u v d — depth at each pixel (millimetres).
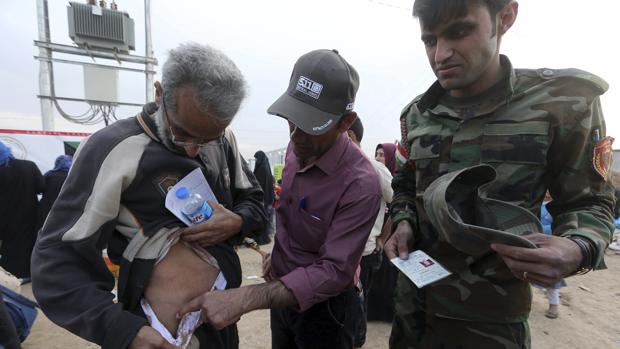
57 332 3018
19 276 4133
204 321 1145
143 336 945
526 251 808
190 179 1152
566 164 1051
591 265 887
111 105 6809
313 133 1208
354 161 1404
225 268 1292
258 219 1437
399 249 1283
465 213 1054
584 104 1015
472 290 1175
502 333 1155
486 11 990
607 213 990
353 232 1290
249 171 1592
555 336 3418
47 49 6211
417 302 1356
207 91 931
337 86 1236
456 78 1070
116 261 1154
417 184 1365
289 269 1550
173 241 1131
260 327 3283
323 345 1521
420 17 1059
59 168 4324
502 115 1119
